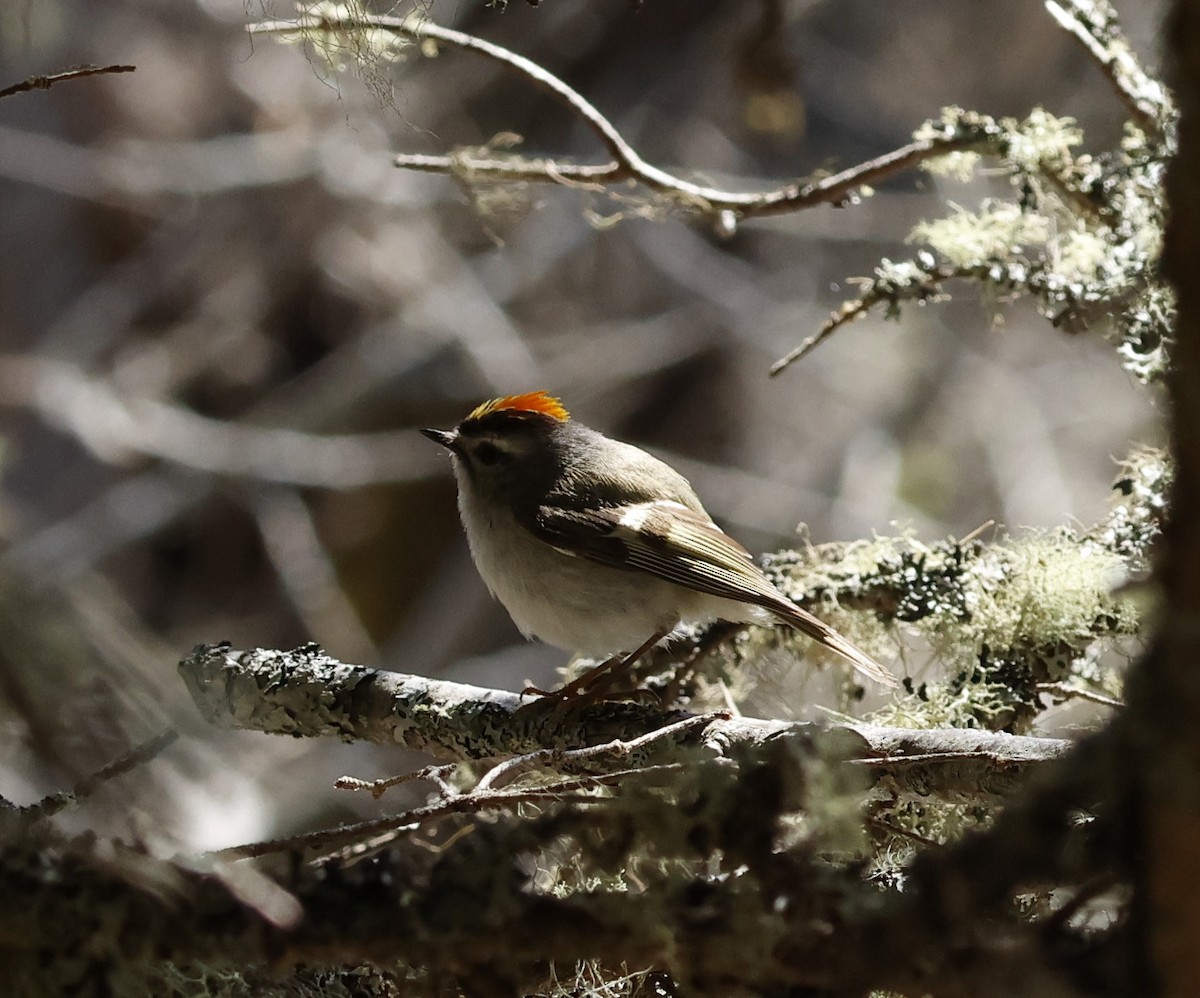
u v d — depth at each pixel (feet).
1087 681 23.27
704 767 14.49
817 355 63.87
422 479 62.69
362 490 62.44
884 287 25.18
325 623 58.44
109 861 13.80
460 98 61.00
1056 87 62.85
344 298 61.72
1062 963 12.67
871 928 13.38
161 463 59.11
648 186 27.04
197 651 23.03
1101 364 63.00
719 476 62.23
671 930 13.75
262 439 58.95
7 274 58.34
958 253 25.98
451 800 15.39
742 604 24.32
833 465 63.72
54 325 59.26
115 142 57.67
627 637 24.86
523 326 64.03
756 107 36.06
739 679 25.58
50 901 13.74
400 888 14.05
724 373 65.21
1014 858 12.98
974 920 13.08
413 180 59.72
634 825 14.32
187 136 58.70
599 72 63.77
